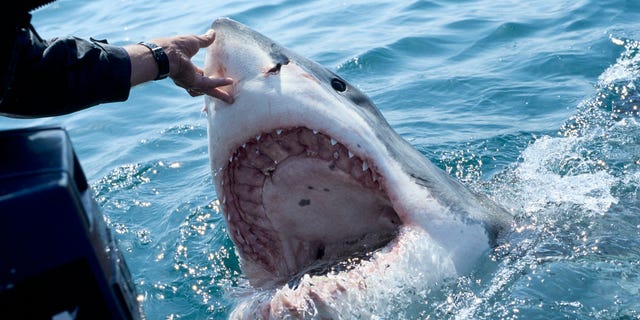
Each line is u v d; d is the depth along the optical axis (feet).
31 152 4.72
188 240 14.23
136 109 23.11
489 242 10.45
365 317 8.58
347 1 31.96
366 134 9.71
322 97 9.50
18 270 4.26
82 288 4.45
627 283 10.18
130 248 14.21
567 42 23.63
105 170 18.56
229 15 31.40
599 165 15.34
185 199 16.15
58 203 4.29
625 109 18.51
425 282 9.38
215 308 11.66
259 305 8.56
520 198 13.43
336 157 9.73
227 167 9.72
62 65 6.86
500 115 19.58
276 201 10.28
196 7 33.76
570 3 27.27
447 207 10.18
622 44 22.62
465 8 28.99
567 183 14.28
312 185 10.13
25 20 5.65
